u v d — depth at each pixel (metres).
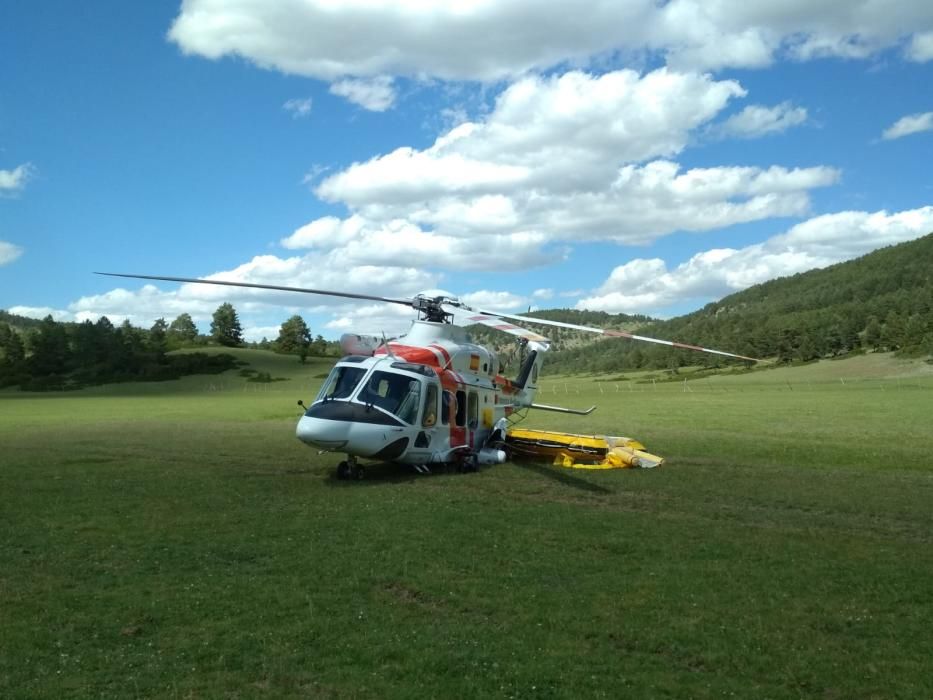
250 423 32.81
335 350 167.00
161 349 138.38
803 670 6.11
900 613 7.46
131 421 35.00
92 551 9.60
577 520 11.48
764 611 7.47
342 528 10.86
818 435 24.97
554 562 9.12
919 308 156.00
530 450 19.03
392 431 15.39
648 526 11.14
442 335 17.97
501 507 12.50
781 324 155.75
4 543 10.04
